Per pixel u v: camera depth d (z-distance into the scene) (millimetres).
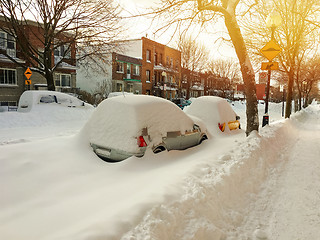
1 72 22266
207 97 8961
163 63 42375
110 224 2303
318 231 3139
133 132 4543
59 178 3836
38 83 24625
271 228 3199
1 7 14977
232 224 3213
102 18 16297
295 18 14062
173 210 2725
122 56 33500
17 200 3180
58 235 2240
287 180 5059
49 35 16922
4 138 8250
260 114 28781
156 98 5480
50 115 12906
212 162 4734
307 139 10586
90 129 5176
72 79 27859
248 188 4336
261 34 15008
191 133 6016
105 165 4457
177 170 4086
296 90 36406
